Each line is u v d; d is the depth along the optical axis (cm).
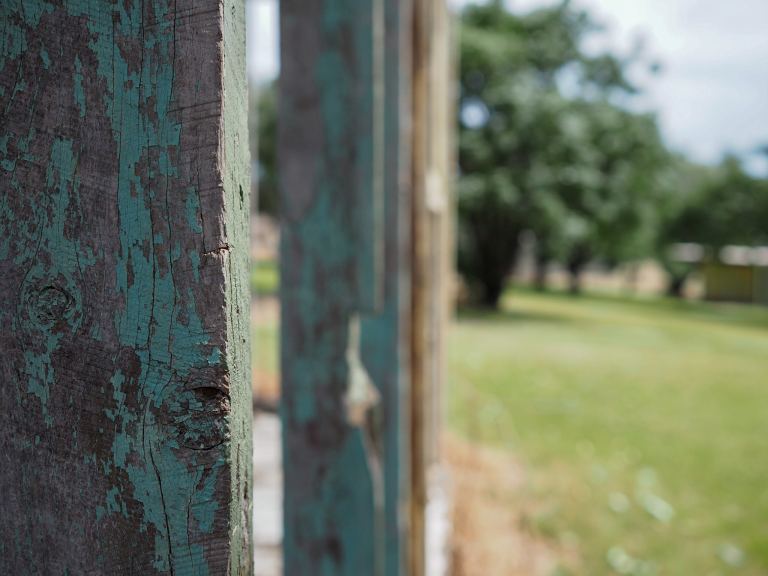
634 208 1580
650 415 635
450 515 284
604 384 782
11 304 43
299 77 137
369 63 136
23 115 43
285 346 139
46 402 44
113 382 43
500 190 1402
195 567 44
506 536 300
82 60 43
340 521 140
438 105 327
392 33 176
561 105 1430
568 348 1067
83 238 43
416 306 228
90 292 43
